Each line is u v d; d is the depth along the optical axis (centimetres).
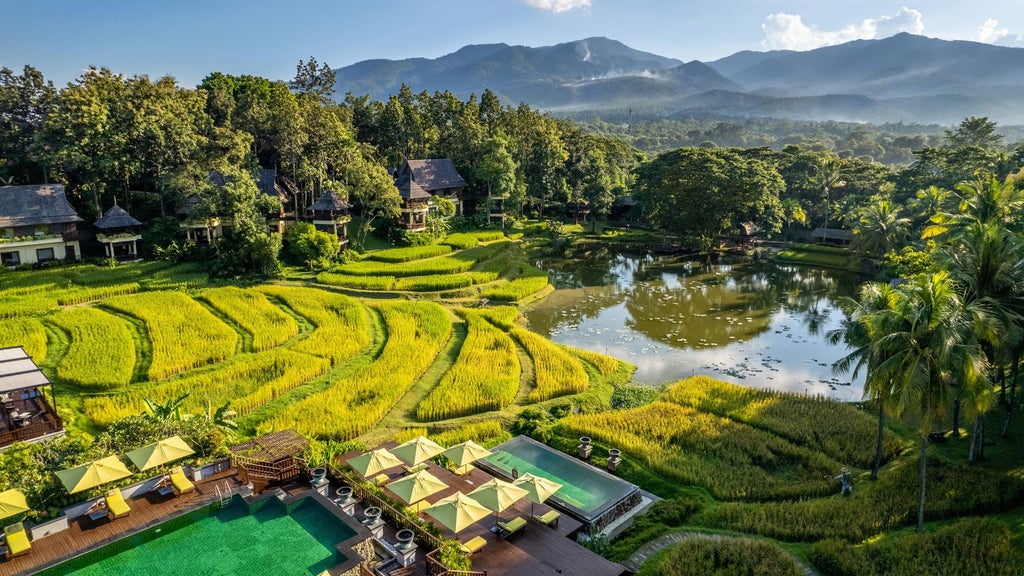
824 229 12306
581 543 3175
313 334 6259
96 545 2505
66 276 7400
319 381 5256
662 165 12344
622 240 12912
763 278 10100
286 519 2808
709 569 2861
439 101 15250
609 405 5169
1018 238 3894
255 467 3109
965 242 4109
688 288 9425
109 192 9281
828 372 6131
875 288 3972
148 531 2636
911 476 3744
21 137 8919
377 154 13400
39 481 2953
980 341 3750
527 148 14850
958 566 2817
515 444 4222
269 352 5744
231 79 12975
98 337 5753
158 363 5275
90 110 8319
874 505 3469
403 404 4956
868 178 13662
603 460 4119
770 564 2889
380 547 2752
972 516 3378
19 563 2464
